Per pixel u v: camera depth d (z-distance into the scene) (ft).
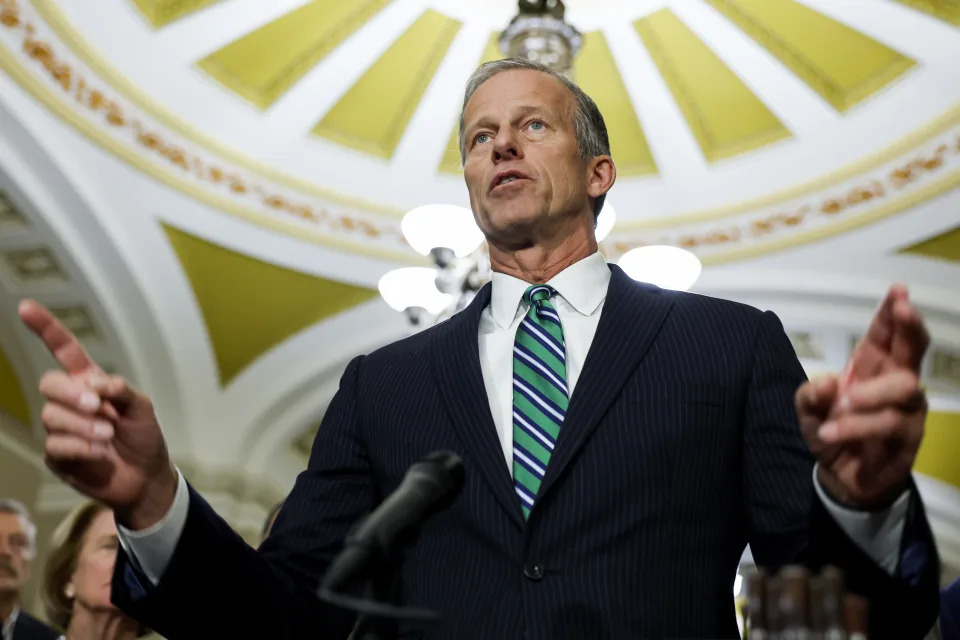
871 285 33.47
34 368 35.40
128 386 6.09
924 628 5.78
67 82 28.89
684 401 6.86
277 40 30.27
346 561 5.37
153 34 29.09
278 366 37.09
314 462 7.73
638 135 33.04
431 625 6.52
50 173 30.19
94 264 32.89
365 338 36.70
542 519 6.54
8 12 27.20
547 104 8.43
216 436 37.19
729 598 6.73
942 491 45.01
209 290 34.94
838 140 31.65
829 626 4.82
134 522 6.37
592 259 7.99
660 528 6.55
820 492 5.82
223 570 6.50
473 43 31.04
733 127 32.48
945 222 31.48
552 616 6.26
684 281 21.30
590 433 6.73
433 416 7.23
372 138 33.22
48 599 13.65
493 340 7.68
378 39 30.68
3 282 33.24
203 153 31.83
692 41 30.53
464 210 21.86
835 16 28.84
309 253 34.14
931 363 36.06
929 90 29.76
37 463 37.01
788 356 7.20
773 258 33.78
